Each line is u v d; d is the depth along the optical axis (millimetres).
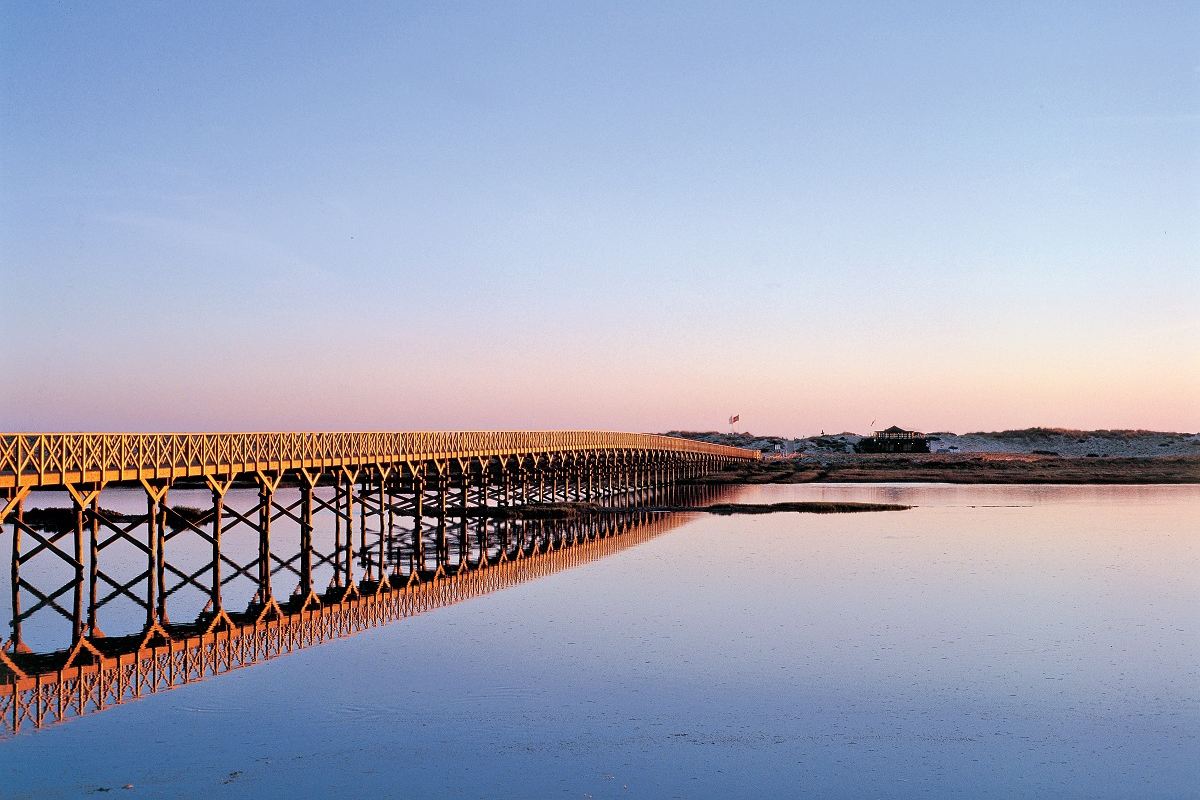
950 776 19344
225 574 42594
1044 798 18391
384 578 40906
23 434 27703
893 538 54719
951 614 33031
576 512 70438
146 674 24281
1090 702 23641
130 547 51531
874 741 21109
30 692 23516
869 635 30000
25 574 41969
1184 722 22234
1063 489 102938
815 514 70500
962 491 99312
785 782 19047
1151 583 39125
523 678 25266
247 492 100250
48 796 17922
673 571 42250
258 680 24875
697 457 128125
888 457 179000
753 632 30344
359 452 43188
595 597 35969
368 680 24969
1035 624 31547
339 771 19281
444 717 22328
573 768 19594
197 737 20938
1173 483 113062
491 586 38500
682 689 24531
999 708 23234
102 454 30375
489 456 60094
